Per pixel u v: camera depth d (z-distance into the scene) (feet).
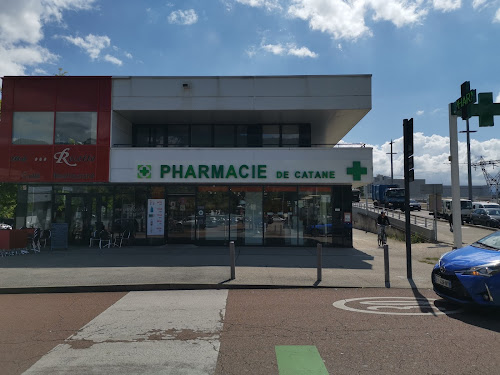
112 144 49.47
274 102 49.19
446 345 15.23
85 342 15.87
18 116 49.21
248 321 18.74
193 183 49.88
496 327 17.60
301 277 29.53
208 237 50.78
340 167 48.57
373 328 17.47
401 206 125.80
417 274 31.40
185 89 49.49
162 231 50.34
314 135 67.00
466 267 19.38
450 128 38.22
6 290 25.90
